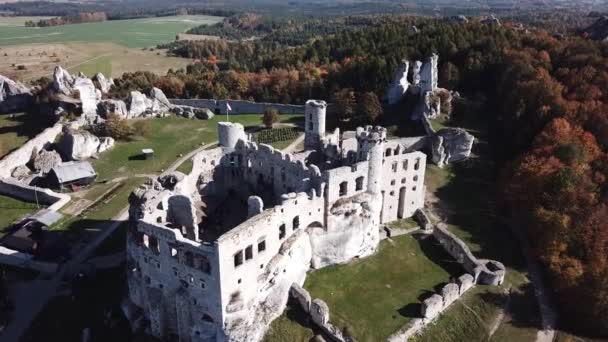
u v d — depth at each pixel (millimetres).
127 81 188875
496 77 153375
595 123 113438
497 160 123688
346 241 87250
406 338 75250
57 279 86375
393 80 157625
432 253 94000
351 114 156625
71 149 130750
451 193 112500
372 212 89375
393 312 79000
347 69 175250
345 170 84000
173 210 75938
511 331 78375
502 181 110812
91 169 120438
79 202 111688
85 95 151250
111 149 139625
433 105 138000
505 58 153375
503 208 107500
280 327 74812
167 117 166500
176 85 188875
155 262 70562
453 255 92938
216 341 70438
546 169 99375
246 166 97875
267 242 72562
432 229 100312
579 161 102000
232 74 190000
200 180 96438
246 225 67938
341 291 82688
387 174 96562
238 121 165875
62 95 154500
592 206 91062
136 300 76562
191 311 70750
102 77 184125
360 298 81500
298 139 146125
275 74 186500
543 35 169500
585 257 86062
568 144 103125
